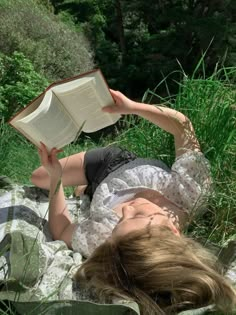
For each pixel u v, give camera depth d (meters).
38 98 0.87
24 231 0.90
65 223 0.93
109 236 0.85
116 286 0.75
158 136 1.14
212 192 0.97
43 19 3.71
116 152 1.03
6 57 2.83
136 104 0.96
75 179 1.03
